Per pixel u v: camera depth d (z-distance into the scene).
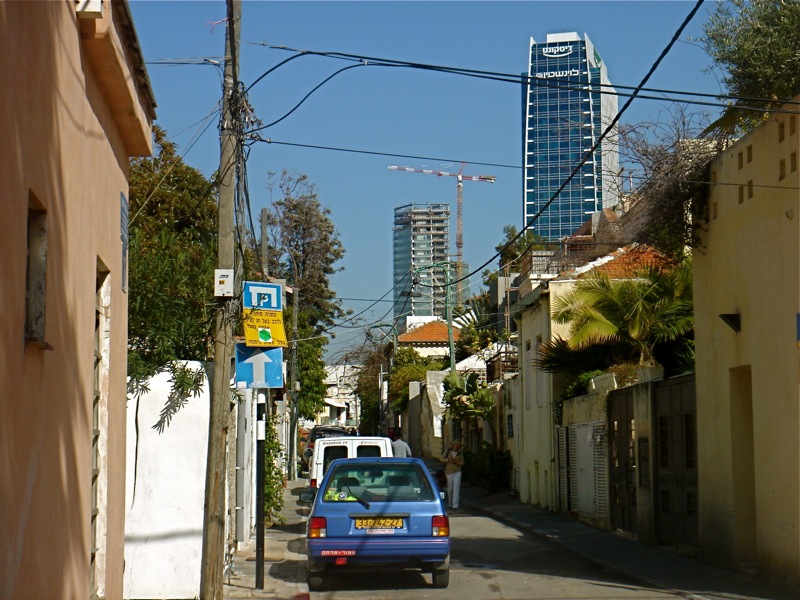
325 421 90.69
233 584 12.98
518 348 30.55
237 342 12.88
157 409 11.44
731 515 13.67
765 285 12.58
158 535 11.24
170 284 11.77
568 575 14.01
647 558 15.54
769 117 12.50
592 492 21.81
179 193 22.03
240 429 16.97
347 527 12.27
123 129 8.15
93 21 6.41
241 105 11.90
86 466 6.61
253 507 19.25
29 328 5.30
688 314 21.55
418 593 12.25
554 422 25.17
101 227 7.23
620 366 21.53
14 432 4.70
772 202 12.40
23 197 4.84
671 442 16.77
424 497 12.60
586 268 27.84
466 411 36.06
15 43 4.70
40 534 5.25
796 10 13.58
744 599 11.20
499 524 22.89
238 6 11.97
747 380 13.80
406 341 72.38
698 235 14.93
